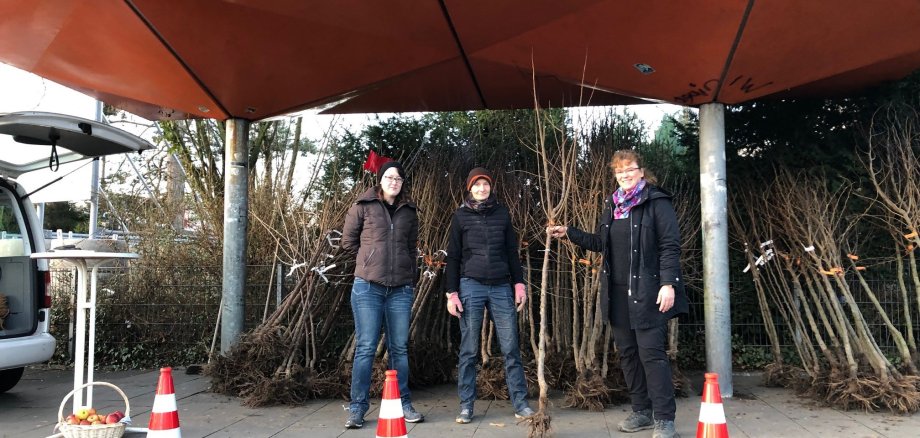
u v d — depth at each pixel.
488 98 6.61
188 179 9.44
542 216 6.16
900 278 5.94
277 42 5.14
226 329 6.33
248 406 5.11
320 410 5.00
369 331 4.44
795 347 6.50
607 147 6.07
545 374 5.48
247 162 6.67
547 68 5.44
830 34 4.57
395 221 4.57
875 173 6.16
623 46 4.89
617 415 4.75
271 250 7.49
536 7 4.54
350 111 7.04
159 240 8.27
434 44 5.19
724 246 5.41
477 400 5.32
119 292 7.64
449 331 6.50
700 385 6.00
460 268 4.62
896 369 5.26
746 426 4.42
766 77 5.09
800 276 6.32
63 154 5.66
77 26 4.82
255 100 6.18
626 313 4.09
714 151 5.48
